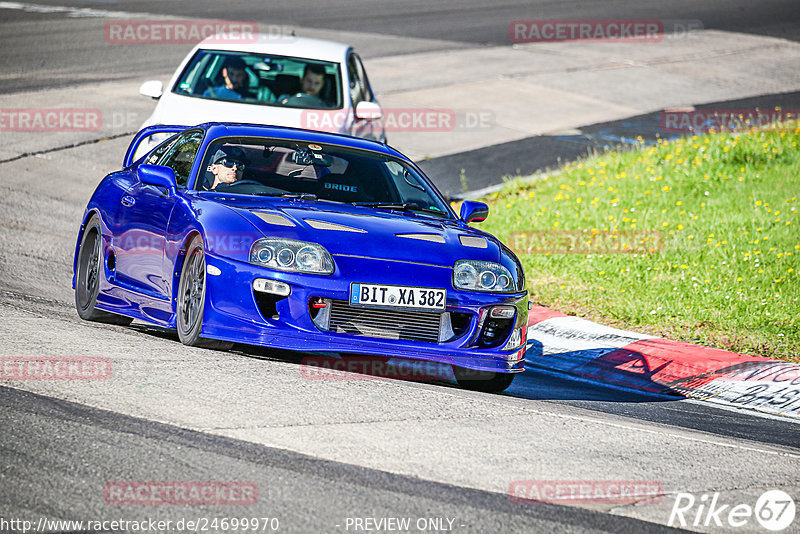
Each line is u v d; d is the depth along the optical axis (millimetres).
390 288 22531
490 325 23438
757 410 26375
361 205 25688
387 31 95062
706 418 24516
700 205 46406
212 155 26266
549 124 67688
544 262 40094
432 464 16969
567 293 36656
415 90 73500
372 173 27062
